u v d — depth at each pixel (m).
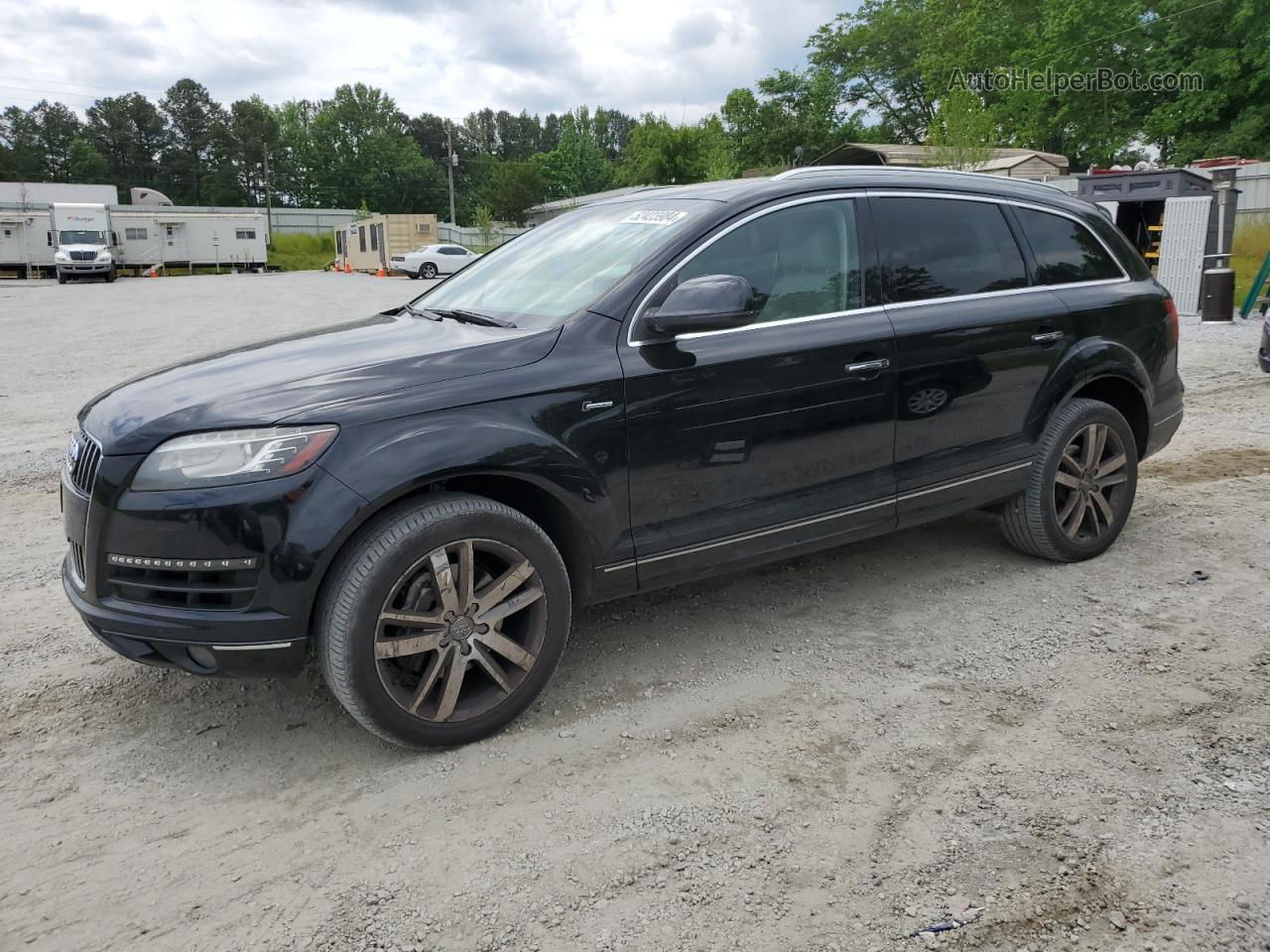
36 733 3.16
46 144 117.06
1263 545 4.61
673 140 68.75
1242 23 30.59
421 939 2.21
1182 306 14.66
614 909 2.30
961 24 40.75
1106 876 2.35
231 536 2.67
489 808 2.71
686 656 3.64
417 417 2.85
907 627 3.85
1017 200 4.29
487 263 4.21
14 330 17.16
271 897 2.36
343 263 49.12
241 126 114.25
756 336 3.43
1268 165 17.62
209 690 3.44
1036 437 4.21
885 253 3.81
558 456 3.01
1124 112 35.50
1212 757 2.85
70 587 3.02
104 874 2.46
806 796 2.73
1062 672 3.42
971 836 2.53
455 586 2.90
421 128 137.50
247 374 3.07
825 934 2.20
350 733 3.14
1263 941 2.13
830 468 3.64
